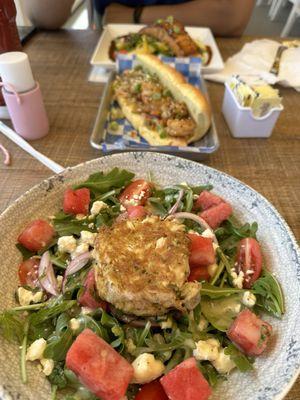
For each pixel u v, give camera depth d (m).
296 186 0.35
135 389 0.20
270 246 0.25
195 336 0.21
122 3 0.80
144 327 0.21
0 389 0.17
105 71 0.54
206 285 0.23
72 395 0.19
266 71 0.53
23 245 0.25
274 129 0.43
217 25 0.73
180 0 0.78
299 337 0.19
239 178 0.36
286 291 0.23
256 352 0.20
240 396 0.18
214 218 0.27
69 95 0.49
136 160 0.31
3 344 0.20
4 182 0.34
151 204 0.29
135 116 0.43
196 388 0.18
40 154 0.38
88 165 0.30
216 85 0.52
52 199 0.28
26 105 0.37
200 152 0.36
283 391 0.17
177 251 0.22
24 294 0.23
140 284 0.20
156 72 0.48
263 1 1.51
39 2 0.62
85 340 0.19
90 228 0.27
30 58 0.57
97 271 0.21
